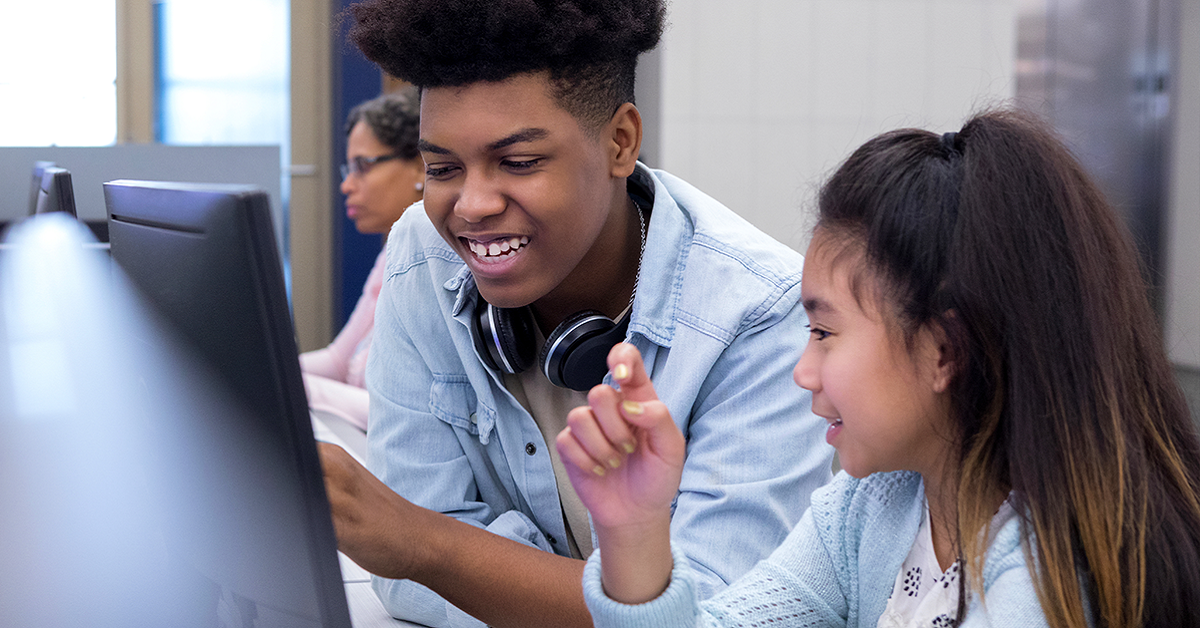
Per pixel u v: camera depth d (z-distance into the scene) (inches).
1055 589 27.5
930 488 31.7
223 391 23.7
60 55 139.9
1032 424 28.2
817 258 30.5
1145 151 164.4
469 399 44.3
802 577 34.3
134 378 26.0
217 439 24.4
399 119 100.8
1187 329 155.2
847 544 34.4
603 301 41.9
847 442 30.4
